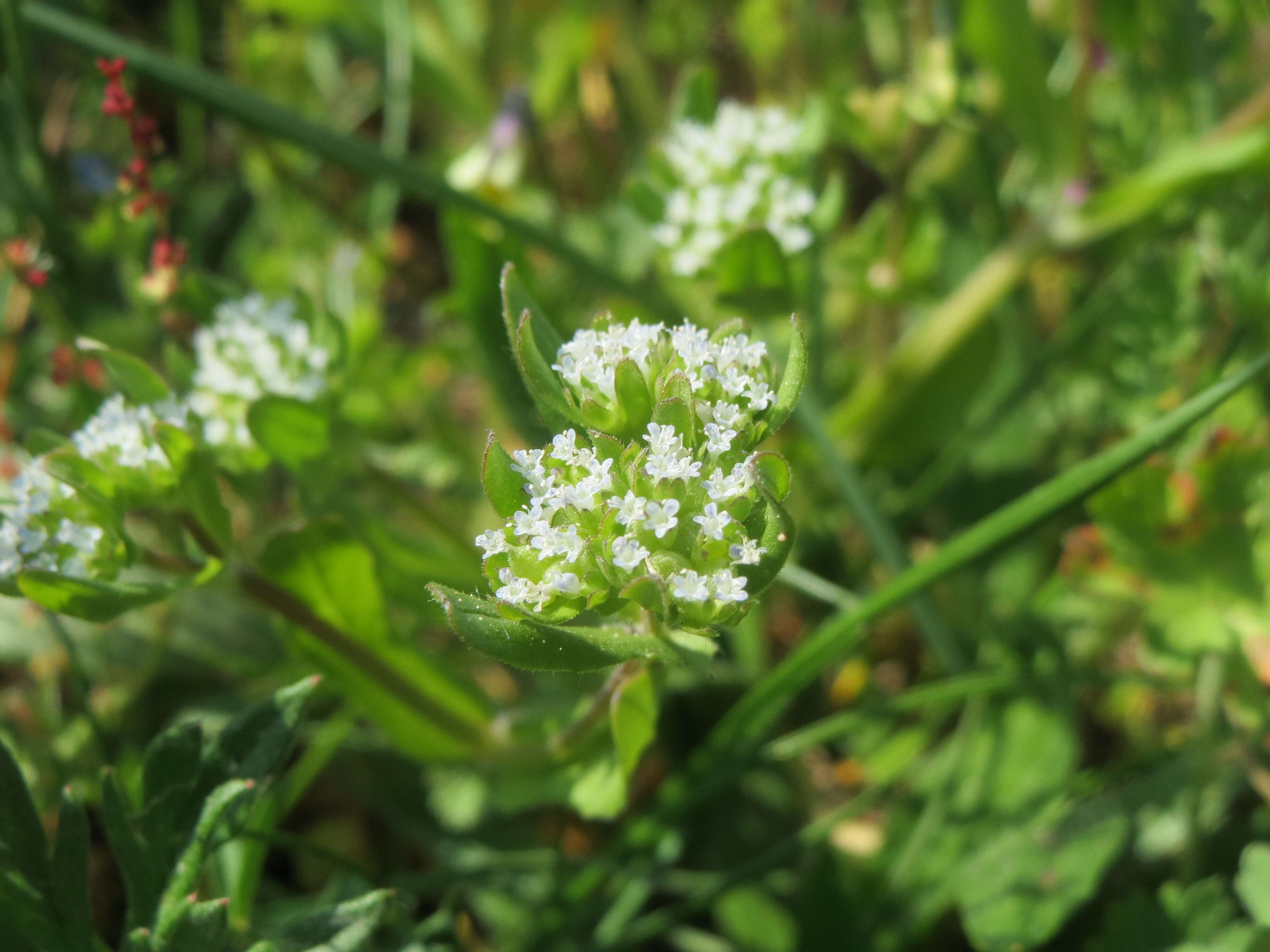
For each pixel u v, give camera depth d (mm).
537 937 99
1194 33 125
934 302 127
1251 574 96
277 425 94
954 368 124
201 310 104
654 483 67
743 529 67
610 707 84
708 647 70
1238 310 108
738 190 103
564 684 117
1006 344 130
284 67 150
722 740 98
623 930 99
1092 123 134
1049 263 136
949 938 103
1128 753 112
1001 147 139
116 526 81
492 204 111
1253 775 99
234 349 97
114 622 112
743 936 103
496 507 68
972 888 96
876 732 113
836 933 100
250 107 109
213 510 83
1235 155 108
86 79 138
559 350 73
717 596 65
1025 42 113
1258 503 95
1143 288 113
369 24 141
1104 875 99
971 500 123
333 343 100
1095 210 116
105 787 75
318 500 98
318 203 132
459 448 129
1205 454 95
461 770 99
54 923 75
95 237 118
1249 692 96
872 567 121
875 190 154
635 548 65
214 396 97
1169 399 111
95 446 81
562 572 67
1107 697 113
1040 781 100
